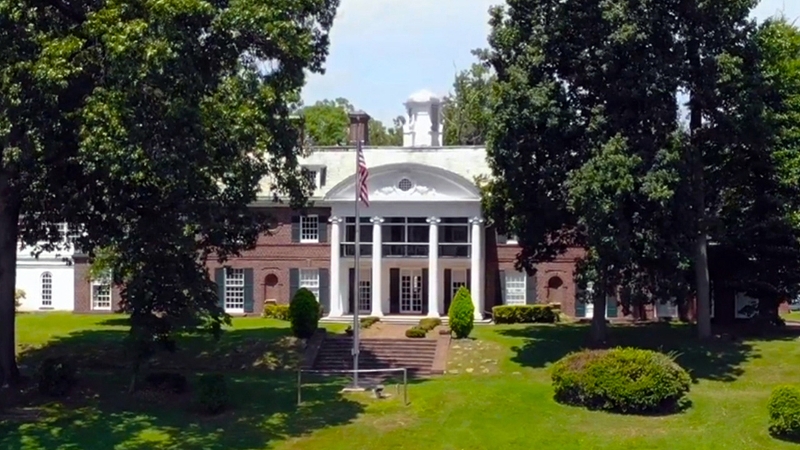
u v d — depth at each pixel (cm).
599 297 4025
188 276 3356
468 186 5466
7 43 2762
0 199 3459
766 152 4347
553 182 4034
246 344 4516
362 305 5816
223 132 3062
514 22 4094
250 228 3712
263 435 3058
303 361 4356
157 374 3612
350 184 5541
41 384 3447
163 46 2675
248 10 3038
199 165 2997
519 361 4200
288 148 3416
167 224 3250
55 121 2848
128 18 2791
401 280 5822
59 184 3294
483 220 5462
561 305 5609
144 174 2873
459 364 4247
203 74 3072
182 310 3369
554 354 4259
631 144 3825
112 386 3625
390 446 2958
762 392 3553
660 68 3753
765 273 4559
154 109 2831
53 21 2903
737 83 3906
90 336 4769
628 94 3794
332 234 5616
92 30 2753
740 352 4053
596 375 3334
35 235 3856
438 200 5494
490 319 5544
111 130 2714
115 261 3509
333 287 5603
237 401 3459
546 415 3278
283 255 5772
